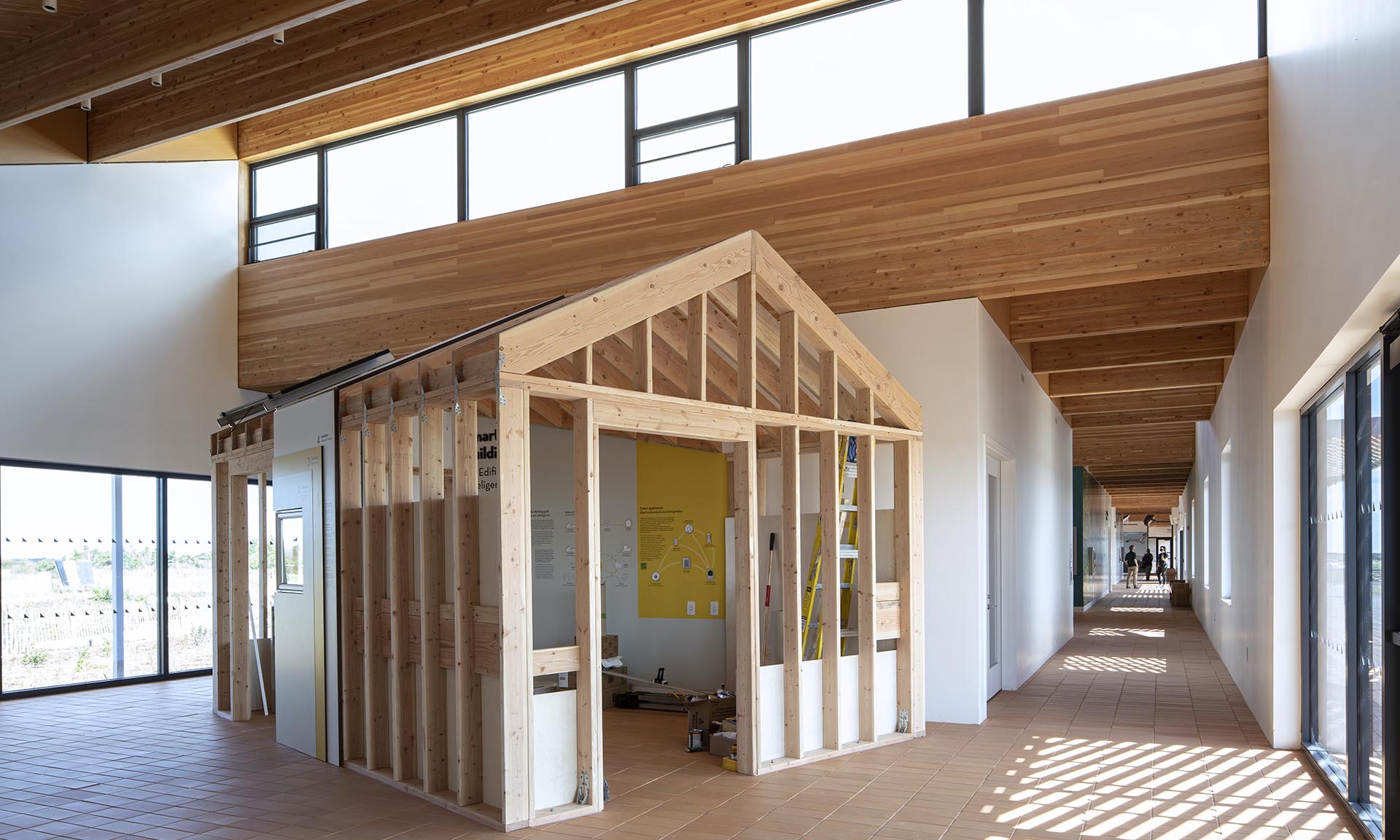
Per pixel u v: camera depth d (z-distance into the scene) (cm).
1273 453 736
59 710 958
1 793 637
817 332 723
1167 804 575
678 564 989
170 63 750
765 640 919
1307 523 717
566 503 998
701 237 948
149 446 1155
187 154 1216
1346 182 438
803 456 902
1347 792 562
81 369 1093
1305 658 718
